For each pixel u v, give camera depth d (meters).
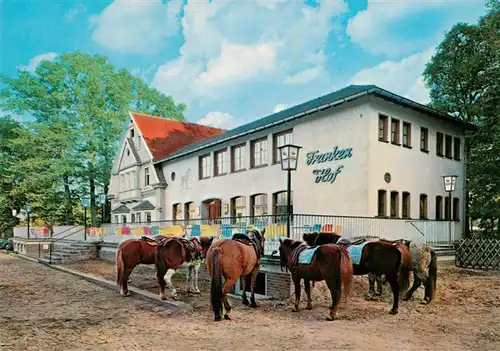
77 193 43.84
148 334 7.96
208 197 28.17
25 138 38.22
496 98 22.25
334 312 8.88
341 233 16.72
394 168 19.14
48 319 9.33
